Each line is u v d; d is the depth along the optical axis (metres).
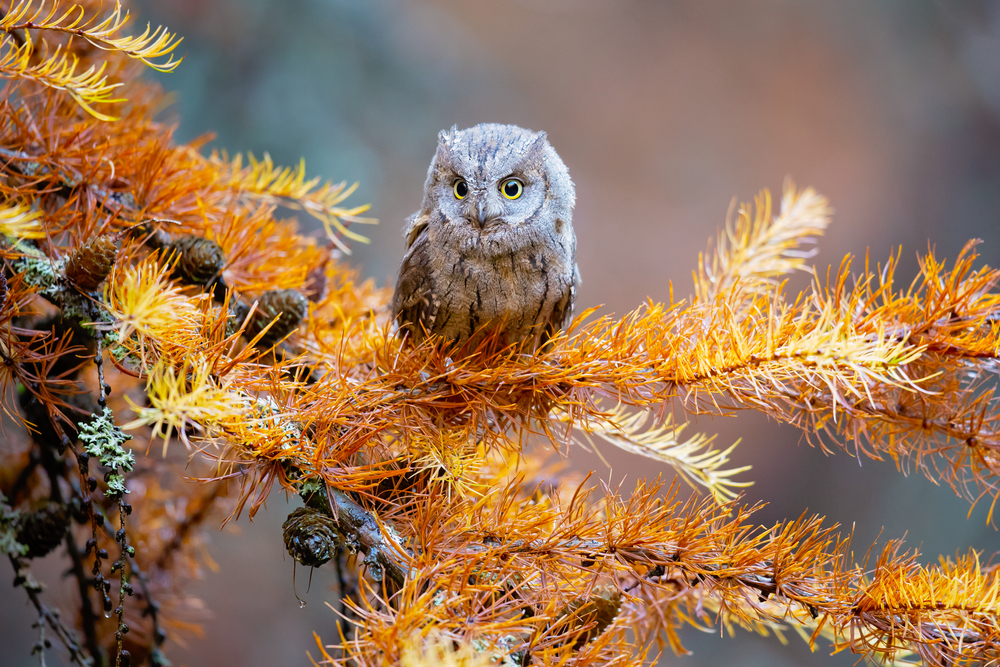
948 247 10.99
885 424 6.64
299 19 7.30
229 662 7.45
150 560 6.77
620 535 6.58
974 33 10.91
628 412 6.71
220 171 6.78
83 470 6.55
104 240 6.58
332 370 6.62
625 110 11.30
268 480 6.57
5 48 6.77
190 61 7.22
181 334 6.57
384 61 7.87
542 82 11.11
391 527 6.58
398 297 6.79
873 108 11.20
